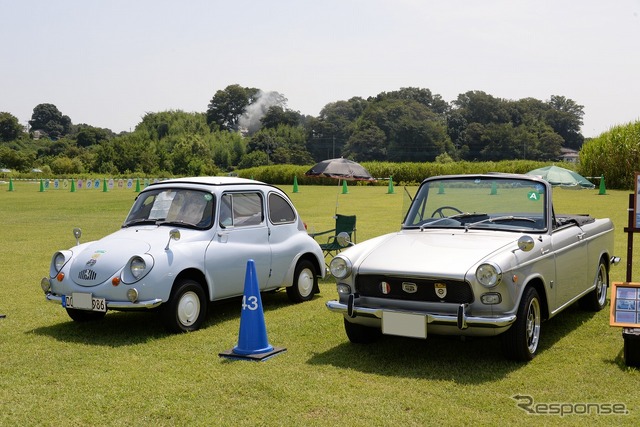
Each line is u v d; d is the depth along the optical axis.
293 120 165.50
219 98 191.50
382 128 138.38
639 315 5.89
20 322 7.86
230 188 8.20
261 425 4.62
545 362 6.07
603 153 37.94
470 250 6.10
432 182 7.38
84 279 7.14
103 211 25.23
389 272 5.91
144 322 7.86
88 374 5.81
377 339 6.95
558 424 4.58
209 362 6.14
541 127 140.25
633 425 4.55
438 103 169.25
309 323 7.72
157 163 106.88
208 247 7.64
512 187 6.98
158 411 4.89
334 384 5.46
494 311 5.71
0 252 13.90
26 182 65.25
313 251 9.20
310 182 55.72
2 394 5.29
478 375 5.69
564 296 6.94
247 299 6.40
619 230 16.28
